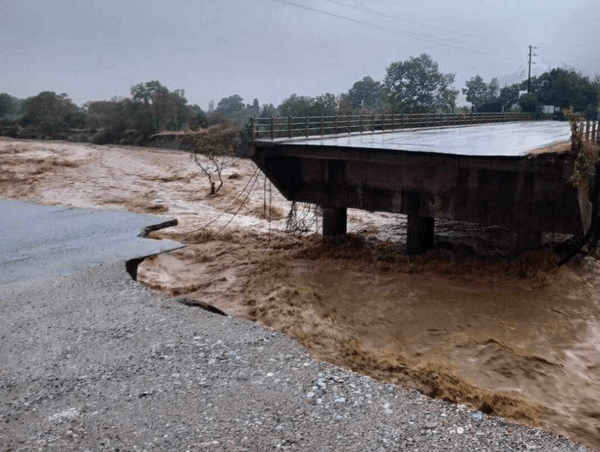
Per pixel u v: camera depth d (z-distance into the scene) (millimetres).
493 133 35750
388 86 111000
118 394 9273
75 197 38438
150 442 7992
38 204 31828
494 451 7762
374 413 8648
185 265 22891
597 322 16938
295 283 20281
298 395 9133
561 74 89188
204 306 13961
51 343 11266
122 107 106375
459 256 23359
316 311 17078
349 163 24812
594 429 10719
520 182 20266
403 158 21797
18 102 151250
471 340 15555
